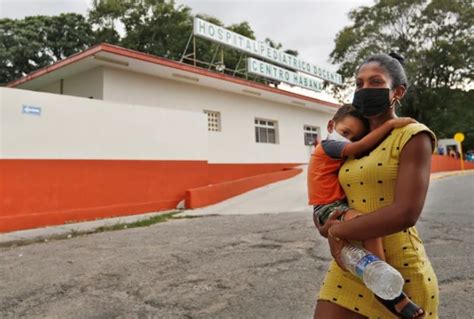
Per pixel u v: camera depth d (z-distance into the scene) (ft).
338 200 5.99
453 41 96.94
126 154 35.27
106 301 13.11
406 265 5.56
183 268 16.42
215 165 49.42
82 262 18.12
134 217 33.06
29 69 80.02
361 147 5.65
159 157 37.93
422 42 99.66
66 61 39.04
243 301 12.46
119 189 34.45
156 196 37.27
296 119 65.21
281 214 29.66
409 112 108.37
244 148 54.70
